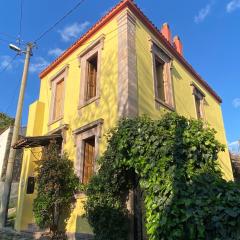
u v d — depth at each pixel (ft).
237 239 14.82
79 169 34.88
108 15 38.88
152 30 40.88
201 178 18.26
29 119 47.44
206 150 20.61
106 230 25.22
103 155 27.35
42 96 49.39
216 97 60.29
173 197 17.85
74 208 33.55
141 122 23.72
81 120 37.68
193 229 16.37
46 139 38.75
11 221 47.32
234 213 15.29
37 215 34.50
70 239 32.42
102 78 36.81
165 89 41.04
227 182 17.65
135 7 37.83
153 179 20.03
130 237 25.53
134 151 22.40
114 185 26.09
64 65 45.57
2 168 57.77
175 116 22.93
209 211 16.19
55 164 34.99
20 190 43.83
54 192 33.91
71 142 37.93
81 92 39.45
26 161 44.93
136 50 36.04
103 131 33.53
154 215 18.65
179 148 20.48
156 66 42.70
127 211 26.18
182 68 47.39
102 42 38.73
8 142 60.34
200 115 50.90
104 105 34.86
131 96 32.24
